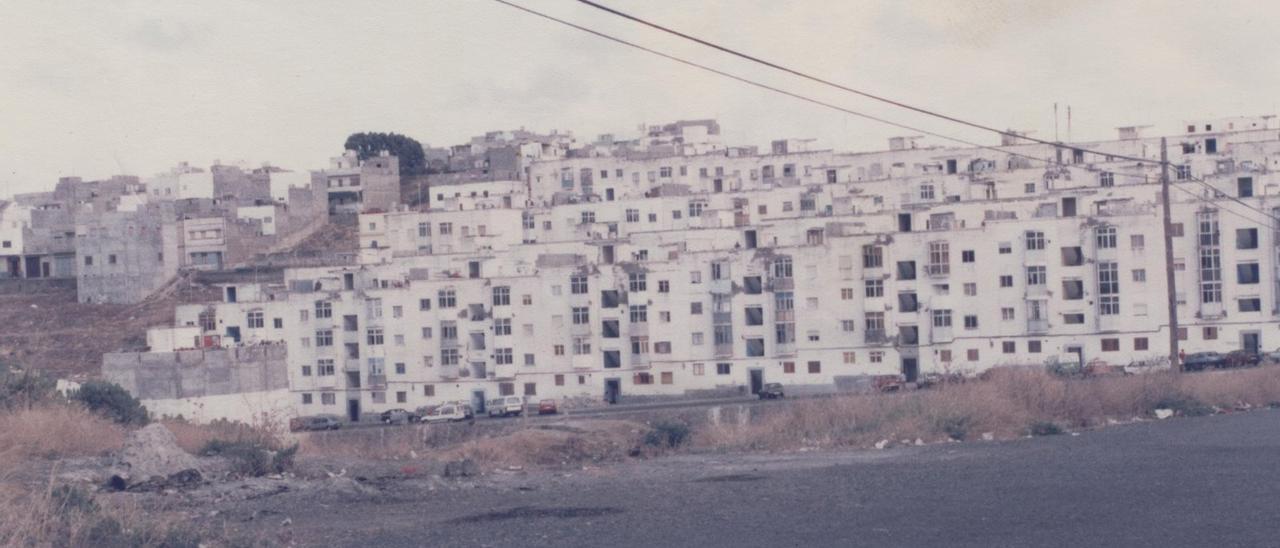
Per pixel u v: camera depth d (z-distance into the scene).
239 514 28.64
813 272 123.81
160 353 76.31
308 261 153.25
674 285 125.88
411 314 128.88
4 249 167.62
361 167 187.12
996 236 121.25
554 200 167.25
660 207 154.38
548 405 115.94
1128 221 119.12
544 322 127.75
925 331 121.88
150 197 170.50
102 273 149.88
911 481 33.00
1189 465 34.06
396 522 27.20
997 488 30.58
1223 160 146.75
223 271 153.38
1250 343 117.19
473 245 154.75
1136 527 23.34
